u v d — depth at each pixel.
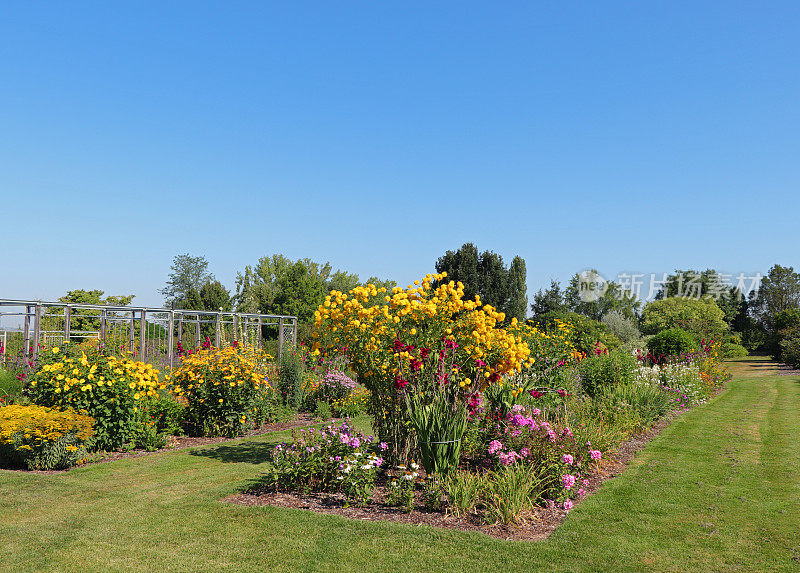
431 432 5.59
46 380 7.46
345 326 6.24
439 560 4.06
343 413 11.01
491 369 6.60
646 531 4.65
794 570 3.92
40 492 5.76
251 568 3.95
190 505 5.25
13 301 11.91
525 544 4.35
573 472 5.86
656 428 9.32
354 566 3.97
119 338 15.07
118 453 7.56
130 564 4.02
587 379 11.21
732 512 5.12
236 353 9.38
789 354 23.22
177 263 49.69
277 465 5.62
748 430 9.07
